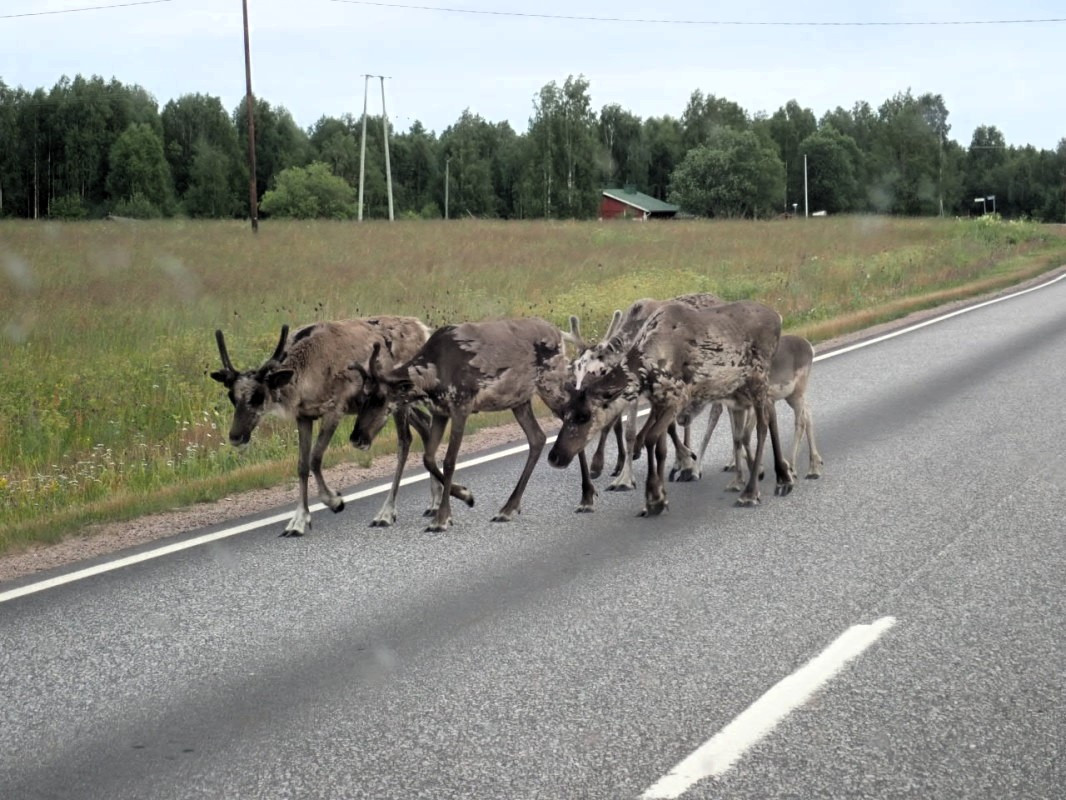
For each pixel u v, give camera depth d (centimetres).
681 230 4616
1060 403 1288
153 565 755
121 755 474
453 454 870
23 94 10781
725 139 9706
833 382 1495
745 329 916
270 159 11456
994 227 4878
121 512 895
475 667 561
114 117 10675
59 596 690
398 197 11838
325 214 7450
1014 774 440
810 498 913
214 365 1537
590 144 9762
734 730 482
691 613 634
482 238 4072
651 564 736
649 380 881
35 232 4109
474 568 738
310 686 542
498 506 921
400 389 865
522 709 509
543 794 431
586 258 3222
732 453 1117
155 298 2222
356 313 2017
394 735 486
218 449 1184
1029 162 12788
